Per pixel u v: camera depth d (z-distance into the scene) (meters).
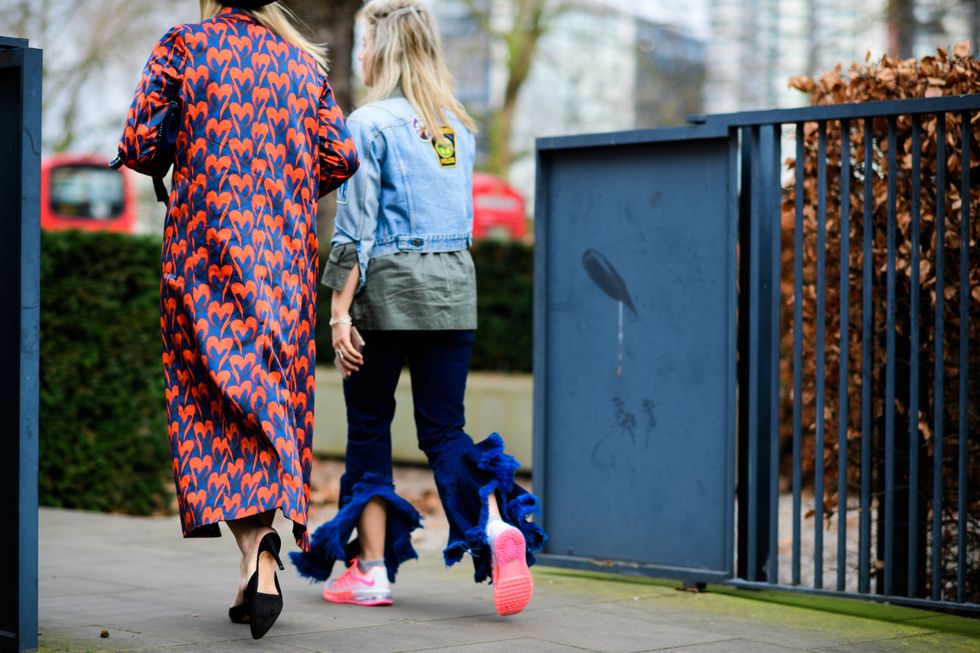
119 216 25.34
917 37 23.41
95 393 8.85
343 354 4.89
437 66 5.09
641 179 5.70
